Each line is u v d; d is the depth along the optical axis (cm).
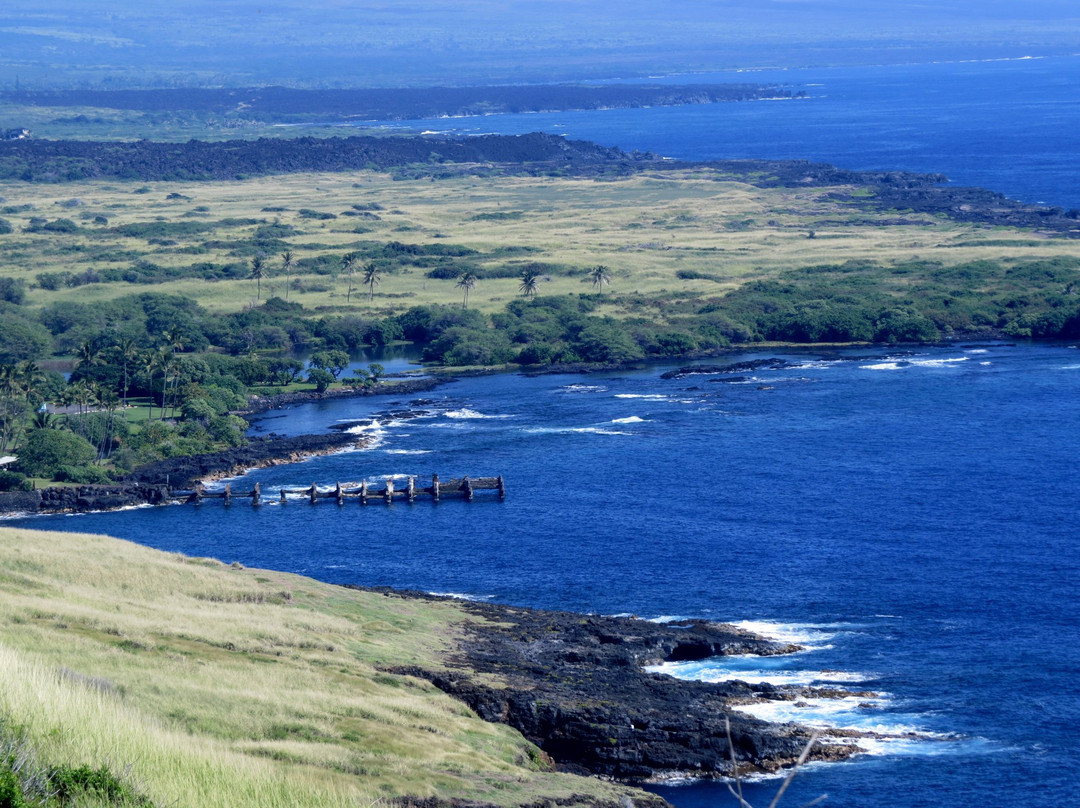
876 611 11694
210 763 5509
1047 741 8856
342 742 7381
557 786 7450
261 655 9000
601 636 10862
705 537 14238
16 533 12169
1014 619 11394
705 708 9350
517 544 14325
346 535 15075
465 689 9062
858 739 8950
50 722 5456
